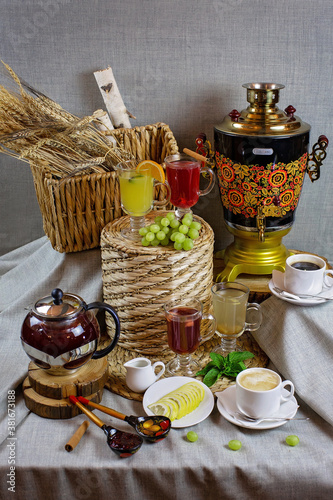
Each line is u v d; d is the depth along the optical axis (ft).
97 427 4.06
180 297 4.58
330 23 5.36
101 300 5.16
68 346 3.99
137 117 5.80
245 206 5.12
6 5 5.36
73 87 5.68
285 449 3.82
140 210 4.69
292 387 4.08
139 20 5.41
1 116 4.58
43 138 4.68
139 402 4.32
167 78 5.63
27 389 4.26
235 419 3.98
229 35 5.44
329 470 3.68
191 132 5.86
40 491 3.76
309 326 4.59
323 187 6.02
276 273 5.10
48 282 5.17
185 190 4.71
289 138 4.77
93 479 3.72
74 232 4.94
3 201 6.12
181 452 3.78
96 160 4.60
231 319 4.47
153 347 4.73
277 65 5.54
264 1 5.30
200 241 4.62
